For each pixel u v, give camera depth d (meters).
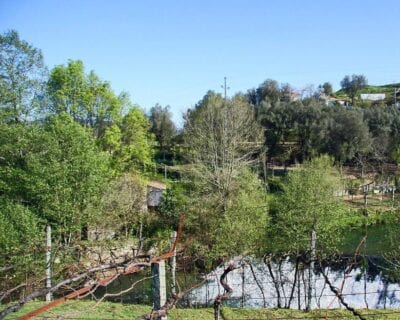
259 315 12.95
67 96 35.53
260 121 55.53
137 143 37.97
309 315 13.07
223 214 22.97
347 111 55.81
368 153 55.19
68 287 4.06
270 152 55.44
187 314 12.77
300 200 20.84
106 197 22.61
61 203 19.66
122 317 11.41
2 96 28.53
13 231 16.06
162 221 27.22
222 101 39.16
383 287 19.02
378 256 21.17
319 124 53.59
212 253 18.03
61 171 20.16
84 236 21.33
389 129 57.94
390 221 21.17
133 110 38.28
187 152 36.12
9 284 10.43
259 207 21.77
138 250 4.48
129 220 21.78
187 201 26.86
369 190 45.34
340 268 20.06
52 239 18.69
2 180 21.91
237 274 19.06
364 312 13.58
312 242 13.81
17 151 24.41
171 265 12.52
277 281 17.58
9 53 29.22
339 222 21.94
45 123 30.92
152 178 43.38
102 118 37.19
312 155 52.78
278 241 20.14
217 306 5.02
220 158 30.86
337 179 28.83
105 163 23.16
